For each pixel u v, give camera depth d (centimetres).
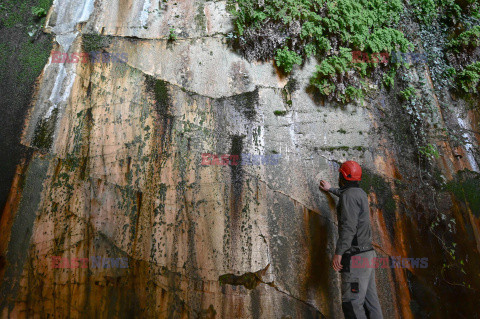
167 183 351
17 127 364
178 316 318
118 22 418
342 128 400
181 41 411
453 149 429
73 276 321
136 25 417
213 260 333
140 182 349
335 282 341
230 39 417
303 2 414
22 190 342
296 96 402
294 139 384
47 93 381
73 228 333
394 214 379
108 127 366
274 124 385
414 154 413
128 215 339
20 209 336
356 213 295
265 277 333
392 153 405
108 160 355
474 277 374
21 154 355
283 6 406
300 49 416
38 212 336
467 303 362
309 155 380
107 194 344
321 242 351
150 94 380
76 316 313
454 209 398
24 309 310
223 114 382
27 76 387
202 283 326
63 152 357
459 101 462
